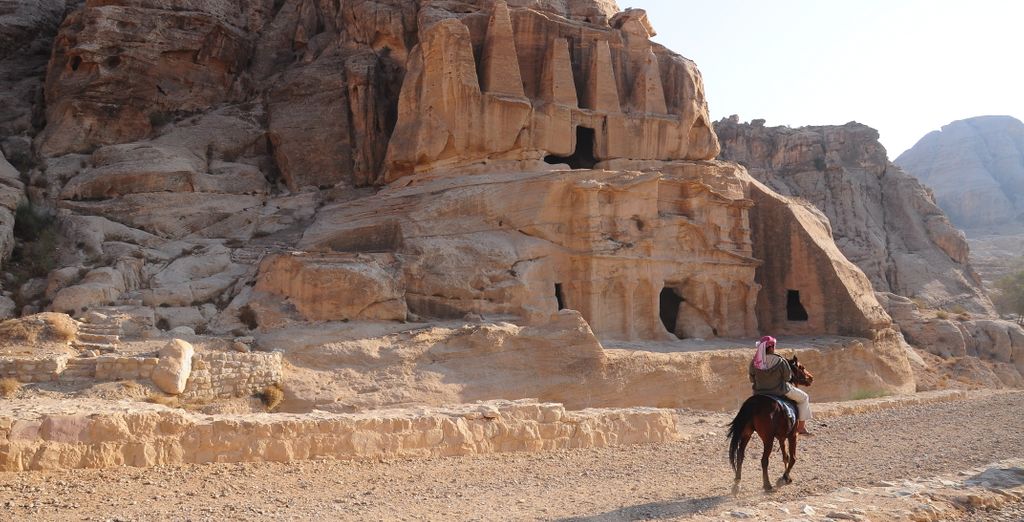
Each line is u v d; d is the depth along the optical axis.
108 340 20.05
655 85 36.00
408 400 20.67
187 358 17.94
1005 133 169.75
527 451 15.21
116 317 21.36
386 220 28.72
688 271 32.81
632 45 36.69
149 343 20.14
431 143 31.14
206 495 10.53
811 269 36.91
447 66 31.02
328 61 36.81
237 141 35.34
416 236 27.31
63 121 33.28
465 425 14.75
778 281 37.81
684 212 33.47
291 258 24.03
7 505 9.52
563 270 29.70
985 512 10.95
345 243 28.94
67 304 22.19
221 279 25.84
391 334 22.94
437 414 14.80
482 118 31.16
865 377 33.97
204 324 23.20
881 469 14.20
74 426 11.38
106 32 34.03
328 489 11.27
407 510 10.23
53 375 16.89
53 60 34.78
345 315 23.48
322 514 9.89
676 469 14.04
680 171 34.97
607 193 30.45
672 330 35.34
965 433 19.05
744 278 35.09
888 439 18.14
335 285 23.52
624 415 17.36
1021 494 11.84
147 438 11.87
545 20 34.38
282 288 24.11
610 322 30.06
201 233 30.78
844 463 14.91
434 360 22.55
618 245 30.08
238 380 18.86
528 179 29.69
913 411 24.05
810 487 12.40
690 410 24.89
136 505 9.89
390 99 36.12
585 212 29.59
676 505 10.88
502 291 27.20
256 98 37.97
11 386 16.03
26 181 30.86
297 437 12.96
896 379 35.69
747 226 35.50
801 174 72.31
